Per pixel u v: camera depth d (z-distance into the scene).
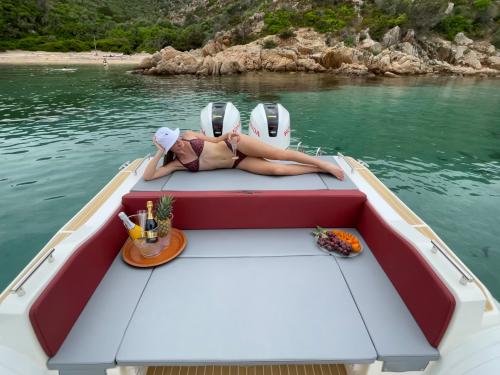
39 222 4.21
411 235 1.84
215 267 2.08
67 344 1.54
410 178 5.66
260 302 1.80
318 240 2.28
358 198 2.37
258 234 2.42
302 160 2.70
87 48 54.59
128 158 6.50
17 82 19.97
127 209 2.32
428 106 12.55
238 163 2.71
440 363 1.48
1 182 5.34
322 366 1.93
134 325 1.65
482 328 1.44
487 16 35.50
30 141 7.58
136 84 19.50
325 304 1.79
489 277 3.29
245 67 28.77
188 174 2.67
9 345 1.35
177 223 2.43
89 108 11.77
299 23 36.94
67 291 1.58
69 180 5.46
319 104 12.68
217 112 4.00
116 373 1.54
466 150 7.21
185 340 1.57
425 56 31.75
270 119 4.05
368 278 1.98
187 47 43.22
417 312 1.64
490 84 20.39
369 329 1.62
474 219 4.33
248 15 43.50
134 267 2.07
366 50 31.22
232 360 1.48
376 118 10.31
